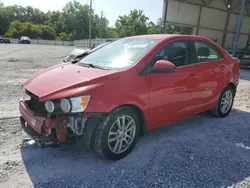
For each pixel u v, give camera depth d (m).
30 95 2.84
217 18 21.20
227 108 4.68
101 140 2.71
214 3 20.53
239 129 4.05
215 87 4.18
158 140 3.52
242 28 22.72
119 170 2.72
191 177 2.63
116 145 2.87
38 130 2.69
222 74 4.30
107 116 2.71
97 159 2.93
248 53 13.84
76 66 3.36
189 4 19.33
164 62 3.03
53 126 2.58
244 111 5.13
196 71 3.74
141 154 3.09
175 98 3.43
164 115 3.37
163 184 2.49
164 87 3.23
